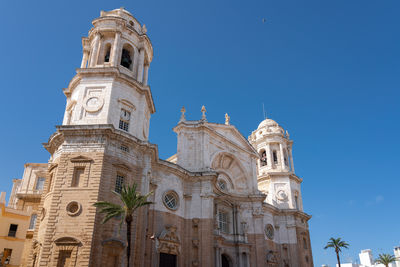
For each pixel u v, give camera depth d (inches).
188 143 1808.6
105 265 1054.4
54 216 1087.0
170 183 1583.4
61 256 1039.0
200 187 1663.4
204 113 1876.2
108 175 1167.0
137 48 1563.7
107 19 1504.7
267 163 2524.6
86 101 1318.9
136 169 1274.6
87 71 1360.7
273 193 2394.2
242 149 2094.0
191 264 1507.1
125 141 1259.2
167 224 1492.4
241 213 1963.6
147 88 1459.2
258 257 1871.3
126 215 992.2
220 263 1633.9
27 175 2177.7
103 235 1080.8
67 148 1193.4
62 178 1146.0
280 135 2581.2
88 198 1104.2
